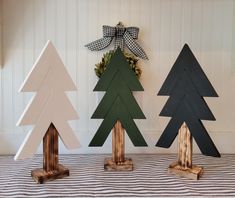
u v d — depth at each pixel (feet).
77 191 3.44
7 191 3.43
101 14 4.61
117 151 4.11
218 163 4.43
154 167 4.23
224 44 4.70
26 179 3.77
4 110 4.66
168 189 3.51
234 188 3.56
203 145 3.80
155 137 4.82
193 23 4.67
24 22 4.55
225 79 4.75
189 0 4.63
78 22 4.60
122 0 4.60
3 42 4.54
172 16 4.65
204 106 3.76
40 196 3.32
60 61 3.69
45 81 3.62
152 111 4.78
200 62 4.72
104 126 4.03
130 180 3.77
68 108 3.82
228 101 4.79
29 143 3.58
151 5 4.62
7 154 4.74
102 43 4.60
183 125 3.90
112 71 3.96
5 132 4.70
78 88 4.71
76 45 4.64
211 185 3.63
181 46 4.70
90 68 4.68
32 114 3.56
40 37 4.59
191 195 3.36
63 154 4.78
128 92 4.00
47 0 4.54
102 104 4.00
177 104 3.89
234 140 4.85
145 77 4.72
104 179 3.79
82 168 4.17
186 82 3.81
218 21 4.66
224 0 4.63
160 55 4.70
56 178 3.77
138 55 4.64
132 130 4.04
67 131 3.84
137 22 4.64
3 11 4.49
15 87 4.64
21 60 4.61
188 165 3.93
